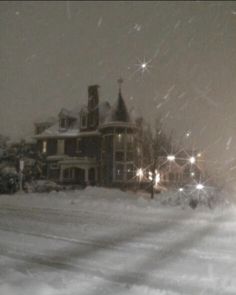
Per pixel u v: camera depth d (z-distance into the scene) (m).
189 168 37.28
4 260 8.72
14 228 12.36
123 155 43.75
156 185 36.19
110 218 14.30
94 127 48.56
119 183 43.59
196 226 12.63
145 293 6.71
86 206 18.02
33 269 8.04
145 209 16.84
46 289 6.82
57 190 33.44
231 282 7.24
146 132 37.47
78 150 49.47
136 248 9.66
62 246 9.91
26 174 35.12
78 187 38.44
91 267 8.14
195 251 9.38
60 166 48.09
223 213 15.80
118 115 44.44
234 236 11.05
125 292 6.75
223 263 8.42
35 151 38.06
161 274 7.68
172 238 10.77
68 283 7.18
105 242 10.30
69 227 12.47
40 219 14.16
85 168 47.25
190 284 7.14
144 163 37.41
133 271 7.86
